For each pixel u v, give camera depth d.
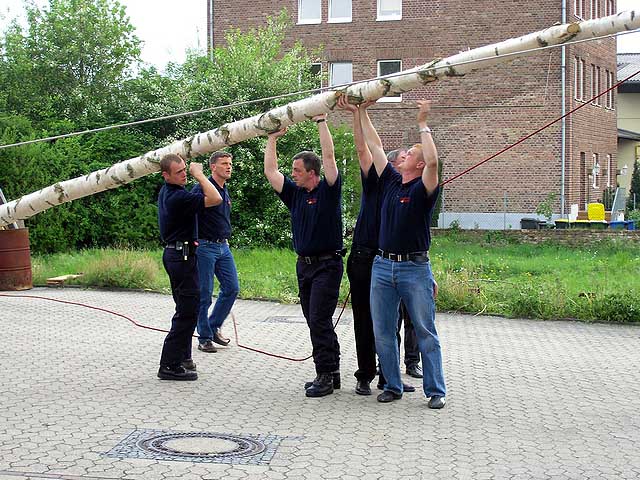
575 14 31.73
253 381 8.64
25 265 15.88
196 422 7.00
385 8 33.03
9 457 5.96
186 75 26.50
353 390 8.36
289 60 25.45
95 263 16.78
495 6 31.64
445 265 18.62
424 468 5.95
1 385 8.18
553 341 11.54
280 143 23.64
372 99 7.83
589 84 33.69
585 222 29.11
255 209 24.16
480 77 31.73
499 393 8.34
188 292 8.54
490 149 31.80
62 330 11.45
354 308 8.11
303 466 5.92
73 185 9.92
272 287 15.98
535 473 5.89
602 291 14.38
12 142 20.81
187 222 8.53
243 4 33.81
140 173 9.40
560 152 31.34
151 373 8.87
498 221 31.78
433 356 7.66
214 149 8.87
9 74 29.66
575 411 7.66
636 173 40.59
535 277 17.47
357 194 23.38
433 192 7.39
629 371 9.55
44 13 30.66
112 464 5.85
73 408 7.35
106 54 30.56
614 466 6.07
